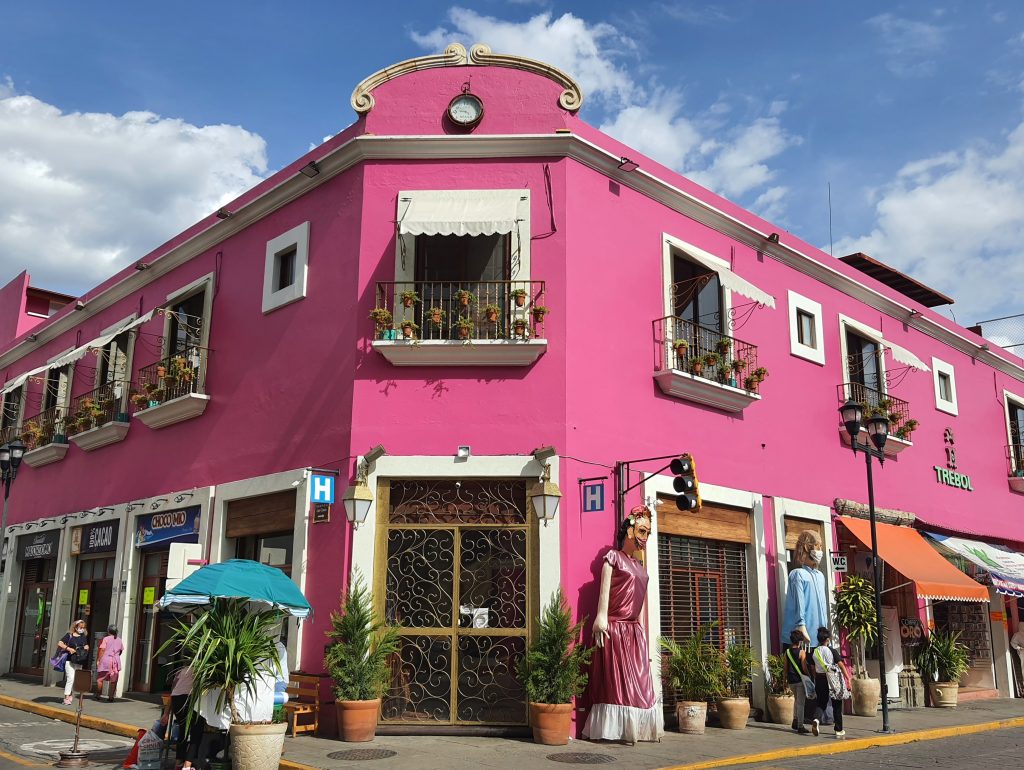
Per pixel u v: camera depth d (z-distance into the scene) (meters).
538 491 11.30
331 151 13.30
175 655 8.82
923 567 16.00
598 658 11.16
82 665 14.93
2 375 24.03
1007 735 13.40
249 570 8.48
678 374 13.19
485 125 12.96
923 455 19.50
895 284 22.00
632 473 12.58
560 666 10.68
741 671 12.76
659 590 12.63
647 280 13.60
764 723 13.16
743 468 14.56
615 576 11.37
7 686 17.53
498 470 11.70
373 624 11.09
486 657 11.31
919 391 19.95
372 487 11.70
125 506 16.52
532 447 11.77
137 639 15.75
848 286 18.20
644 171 13.70
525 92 13.10
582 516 11.75
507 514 11.70
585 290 12.55
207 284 15.66
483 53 13.28
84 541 18.00
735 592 14.06
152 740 8.83
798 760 10.35
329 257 13.23
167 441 15.91
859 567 16.69
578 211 12.75
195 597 8.51
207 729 8.38
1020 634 20.23
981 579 18.70
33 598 19.95
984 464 21.89
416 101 13.18
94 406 17.69
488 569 11.59
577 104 13.04
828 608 15.28
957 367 21.77
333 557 11.77
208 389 15.09
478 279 12.56
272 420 13.47
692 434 13.76
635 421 12.85
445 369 12.12
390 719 11.16
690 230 14.66
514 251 12.37
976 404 22.22
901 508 18.31
